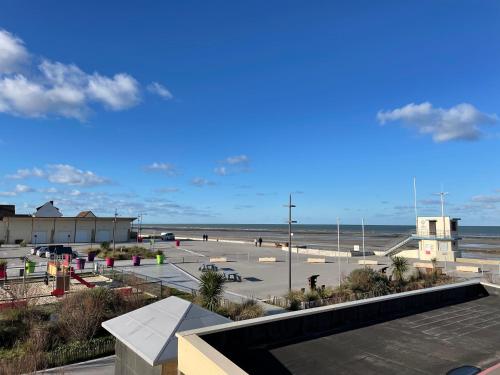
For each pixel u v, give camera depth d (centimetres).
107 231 8606
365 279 3375
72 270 3206
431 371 805
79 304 2139
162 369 1070
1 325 1953
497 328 1088
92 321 1997
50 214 9306
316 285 3488
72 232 8225
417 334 1026
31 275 3728
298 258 6044
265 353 884
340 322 1091
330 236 16025
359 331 1041
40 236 7931
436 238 6181
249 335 927
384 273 3844
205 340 863
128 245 7644
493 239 16188
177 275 3969
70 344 1852
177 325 1094
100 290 2339
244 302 2588
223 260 5434
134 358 1218
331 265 5162
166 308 1212
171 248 7469
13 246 7212
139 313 1231
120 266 4581
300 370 802
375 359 860
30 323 2009
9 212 9412
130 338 1107
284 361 845
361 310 1145
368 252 7194
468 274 4516
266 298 2923
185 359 796
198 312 1165
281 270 4600
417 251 6450
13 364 1584
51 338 1906
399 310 1243
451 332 1047
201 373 723
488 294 1490
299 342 953
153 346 1034
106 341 1895
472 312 1249
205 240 10388
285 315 1002
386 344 951
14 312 2125
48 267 3234
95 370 1627
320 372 795
